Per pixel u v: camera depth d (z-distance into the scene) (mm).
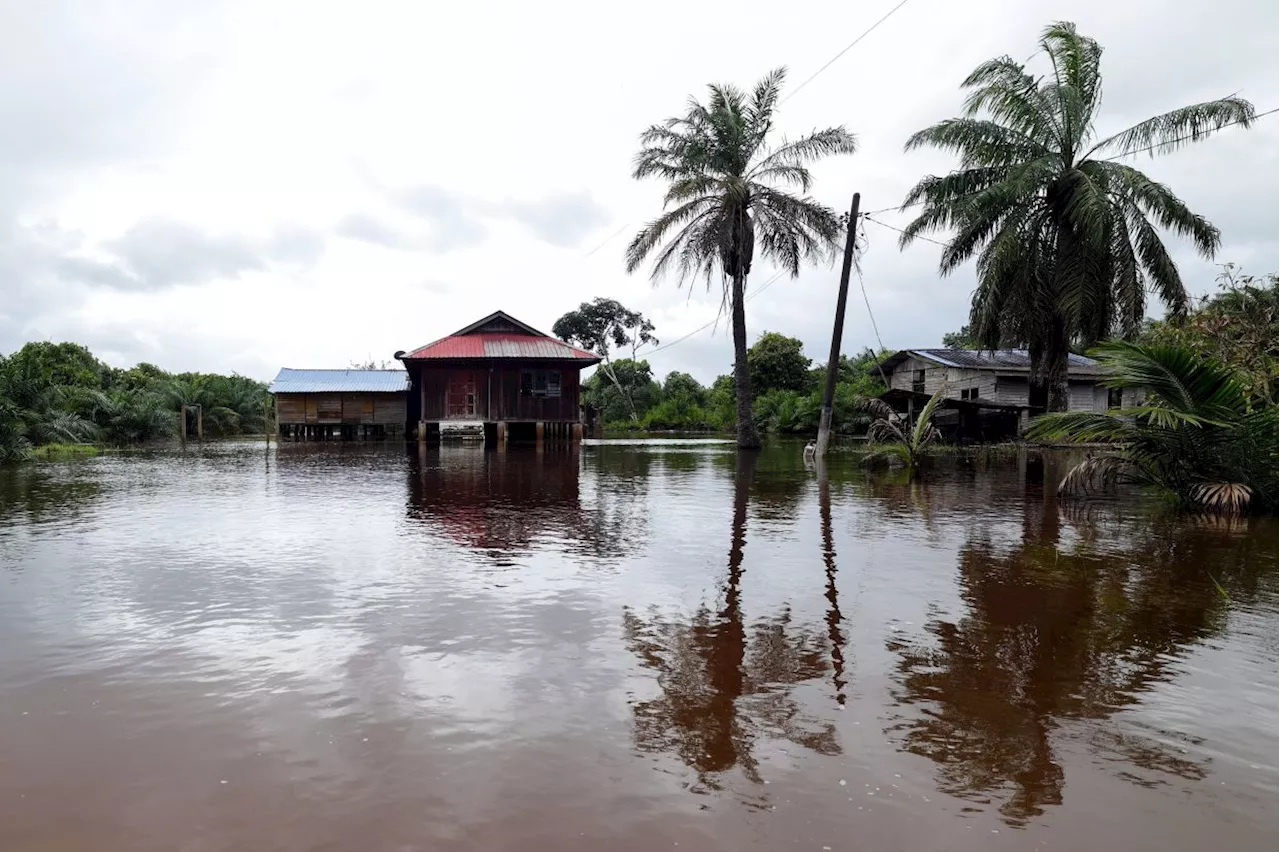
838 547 6266
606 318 60562
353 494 10211
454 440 27641
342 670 3406
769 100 21375
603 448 23219
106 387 36031
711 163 21562
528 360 25375
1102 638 3879
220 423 34844
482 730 2799
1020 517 7910
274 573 5309
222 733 2771
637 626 4066
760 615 4277
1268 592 4762
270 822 2195
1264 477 8188
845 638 3877
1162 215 17562
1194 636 3912
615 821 2205
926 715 2955
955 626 4078
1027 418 24734
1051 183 18484
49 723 2854
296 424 29828
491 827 2170
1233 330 14594
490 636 3885
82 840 2115
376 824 2186
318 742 2699
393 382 30781
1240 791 2398
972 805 2311
